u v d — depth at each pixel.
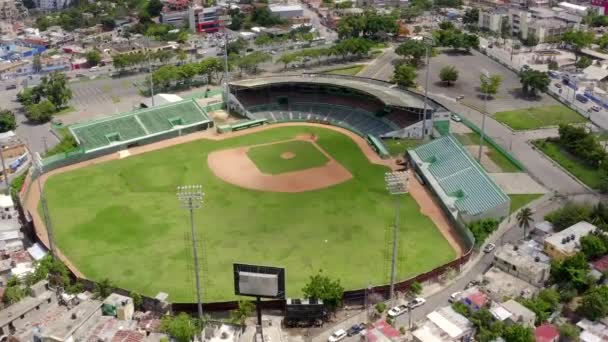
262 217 172.62
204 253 152.88
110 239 160.38
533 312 121.81
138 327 120.31
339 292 127.38
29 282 134.75
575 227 154.75
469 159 191.25
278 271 114.25
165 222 169.50
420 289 134.12
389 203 180.12
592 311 122.44
